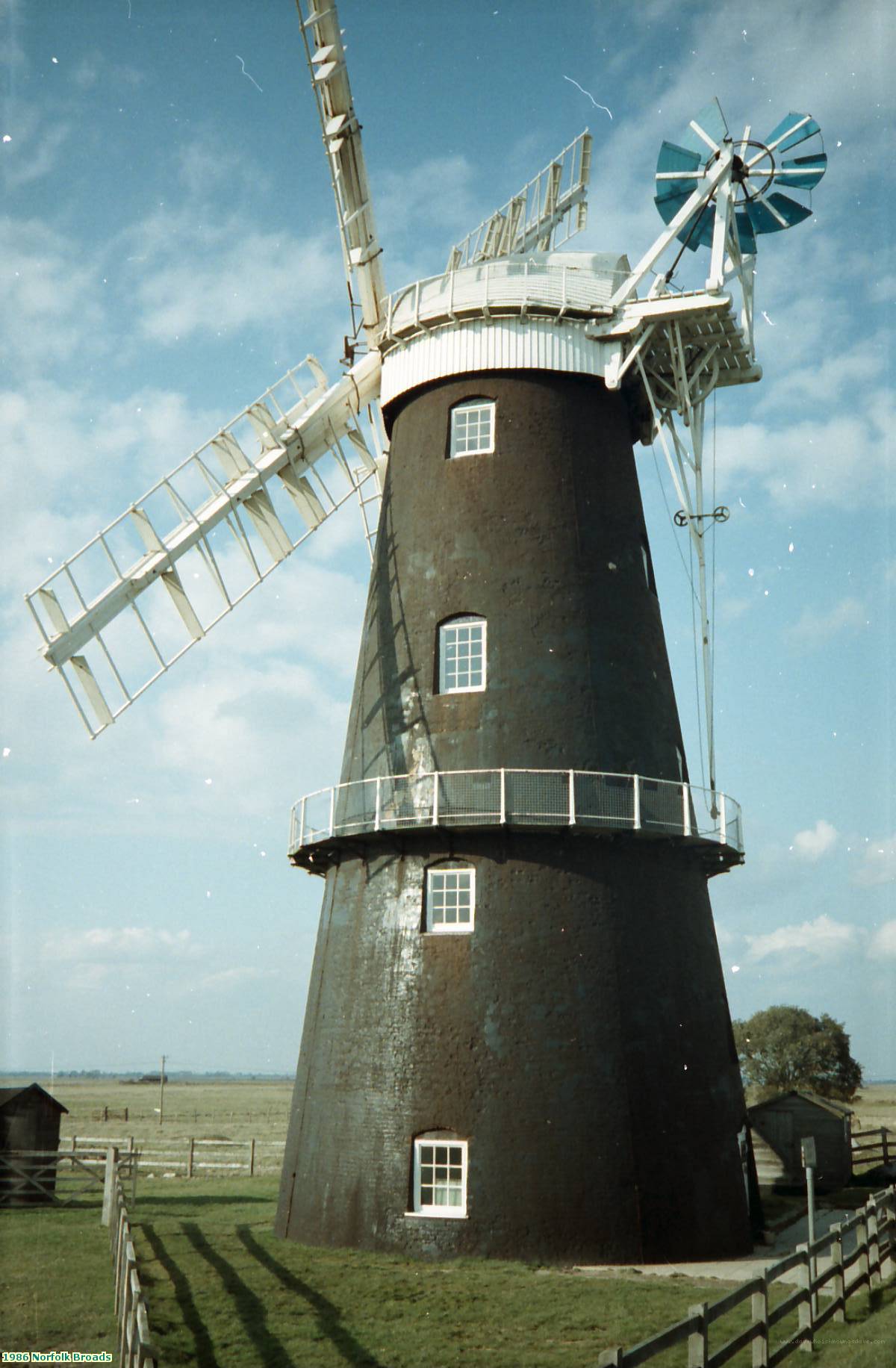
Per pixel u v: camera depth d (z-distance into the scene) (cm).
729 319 2553
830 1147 3200
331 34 2428
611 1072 2178
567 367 2605
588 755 2373
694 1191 2188
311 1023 2509
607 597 2525
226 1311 1697
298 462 2791
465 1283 1881
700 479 2620
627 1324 1633
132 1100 12450
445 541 2542
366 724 2580
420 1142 2191
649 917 2334
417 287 2717
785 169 2683
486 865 2305
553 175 3225
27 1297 1802
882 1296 1659
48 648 2381
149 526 2541
